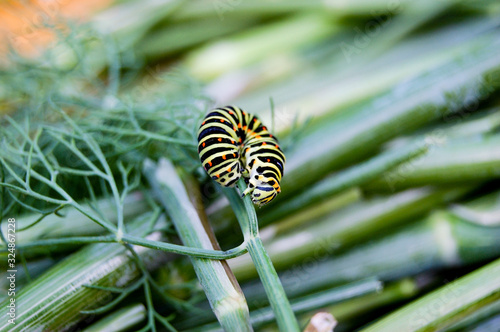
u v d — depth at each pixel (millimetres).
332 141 286
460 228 283
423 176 287
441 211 289
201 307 277
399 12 323
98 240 246
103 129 269
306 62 329
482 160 284
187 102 290
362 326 281
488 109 299
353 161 288
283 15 337
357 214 288
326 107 306
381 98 294
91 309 259
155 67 340
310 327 237
